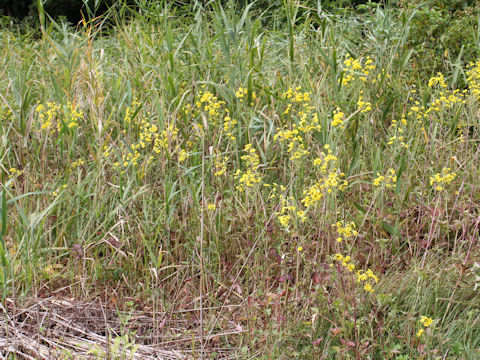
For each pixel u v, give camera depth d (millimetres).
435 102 4586
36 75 5738
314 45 5352
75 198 4297
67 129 4434
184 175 4289
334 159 3336
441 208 3887
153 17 5543
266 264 3512
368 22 5930
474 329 3137
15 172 4457
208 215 3828
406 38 5289
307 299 3240
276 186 4105
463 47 5355
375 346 3037
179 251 3969
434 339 3053
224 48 4926
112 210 4305
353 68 4527
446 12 5926
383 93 4922
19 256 3986
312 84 4684
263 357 3008
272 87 5070
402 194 4137
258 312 3268
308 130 4023
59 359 3109
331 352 2984
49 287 3906
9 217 4352
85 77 5016
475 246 3566
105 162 4344
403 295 3355
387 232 3877
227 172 4285
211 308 3459
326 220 3289
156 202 4137
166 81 5004
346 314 2902
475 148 4551
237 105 4648
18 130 4684
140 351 3211
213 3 5328
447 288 3352
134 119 4773
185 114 4656
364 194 4207
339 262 3041
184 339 3289
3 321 3471
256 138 4598
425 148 4344
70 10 14258
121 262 4031
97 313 3598
